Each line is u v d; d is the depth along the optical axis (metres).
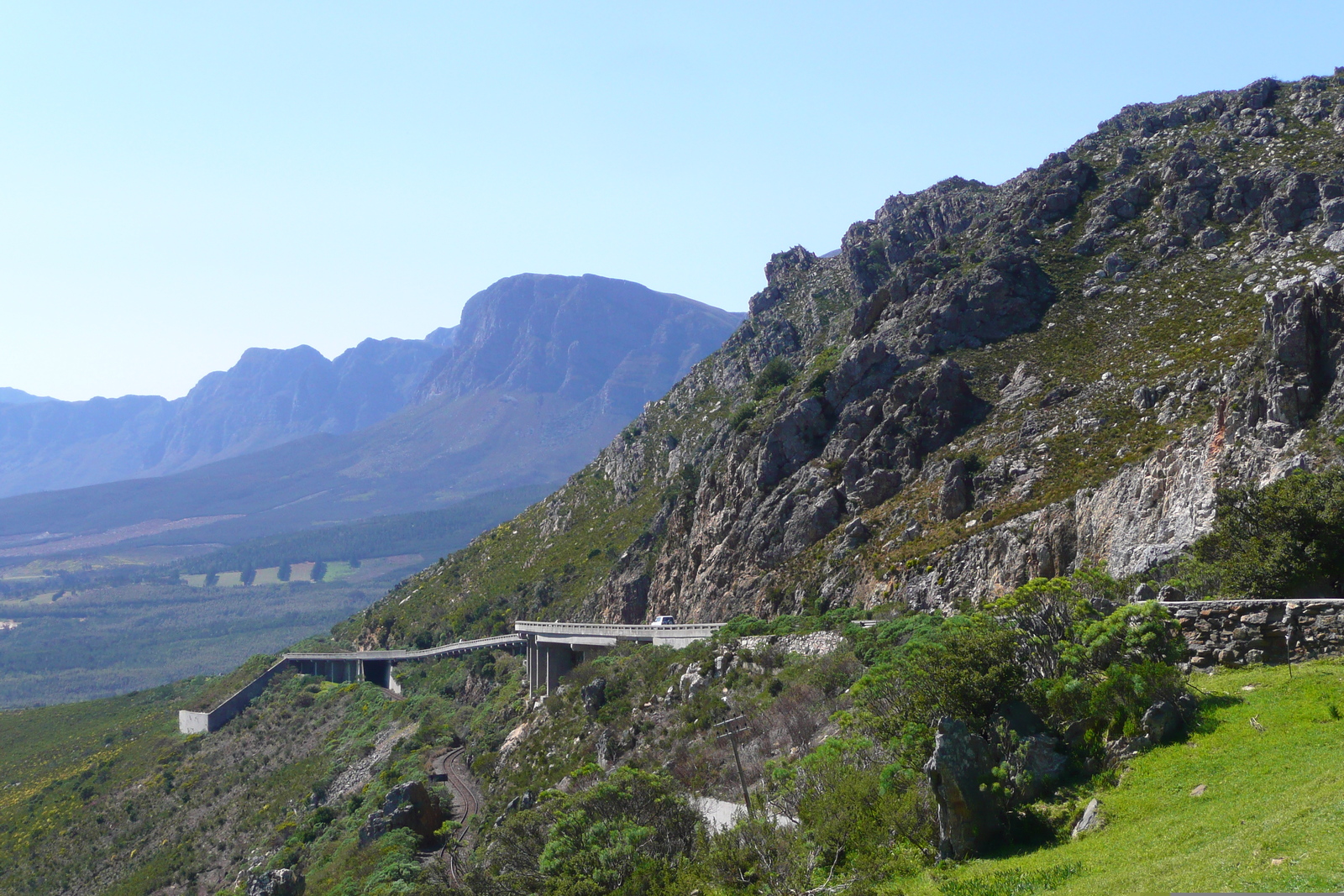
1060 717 31.50
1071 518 69.88
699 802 51.75
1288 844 21.36
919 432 97.25
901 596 78.31
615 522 163.88
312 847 97.00
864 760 39.59
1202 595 41.41
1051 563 69.12
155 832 126.50
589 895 40.53
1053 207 124.44
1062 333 103.19
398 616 188.38
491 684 133.00
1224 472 57.47
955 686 32.66
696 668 81.56
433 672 149.25
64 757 172.12
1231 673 32.03
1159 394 83.56
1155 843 24.12
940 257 121.31
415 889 59.41
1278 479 48.84
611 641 113.19
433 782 100.31
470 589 179.12
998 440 90.56
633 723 77.38
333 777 121.75
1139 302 102.50
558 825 45.06
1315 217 98.75
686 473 142.50
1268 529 41.84
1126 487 66.06
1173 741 28.56
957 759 29.36
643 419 190.50
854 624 73.50
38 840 135.25
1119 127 144.00
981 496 84.19
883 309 120.88
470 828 83.06
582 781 69.88
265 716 159.50
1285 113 121.06
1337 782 23.12
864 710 43.16
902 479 94.62
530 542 183.38
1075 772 29.80
